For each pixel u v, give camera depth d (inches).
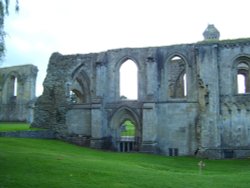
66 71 1812.3
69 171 765.3
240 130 1466.5
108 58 1740.9
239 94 1489.9
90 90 1775.3
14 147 1146.7
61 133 1756.9
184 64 1716.3
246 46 1497.3
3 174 676.7
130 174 801.6
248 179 851.4
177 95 1792.6
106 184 673.6
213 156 1449.3
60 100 1787.6
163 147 1577.3
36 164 808.3
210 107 1488.7
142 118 1620.3
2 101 2591.0
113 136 1681.8
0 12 786.8
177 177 829.8
